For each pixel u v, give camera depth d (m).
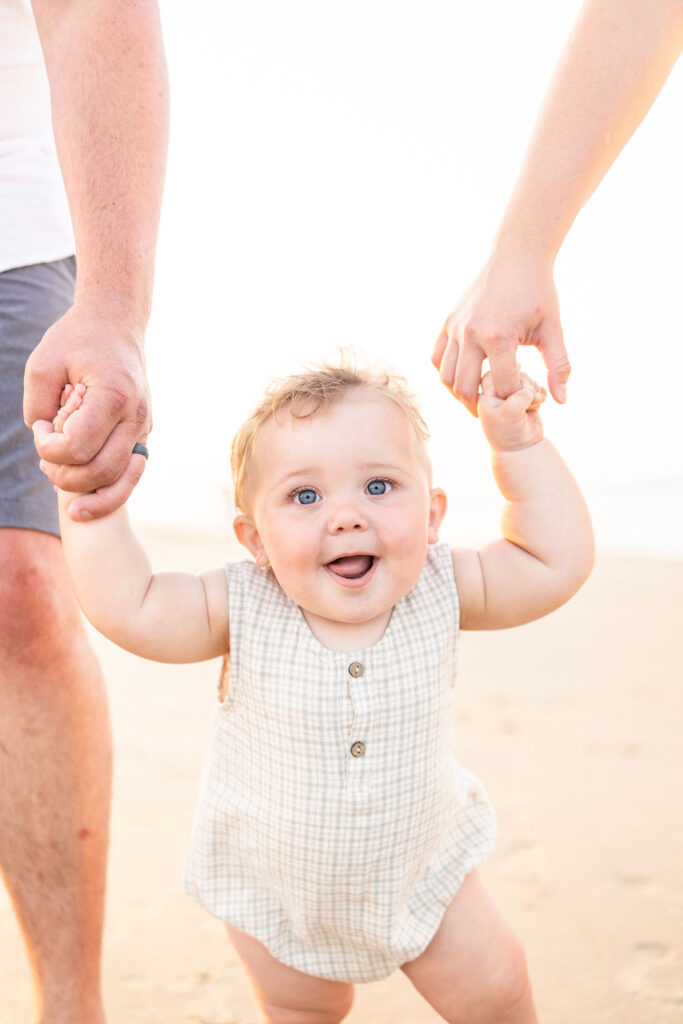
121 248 1.75
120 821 3.34
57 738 2.00
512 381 1.88
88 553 1.77
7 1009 2.33
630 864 2.93
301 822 1.80
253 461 1.84
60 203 2.18
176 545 8.83
